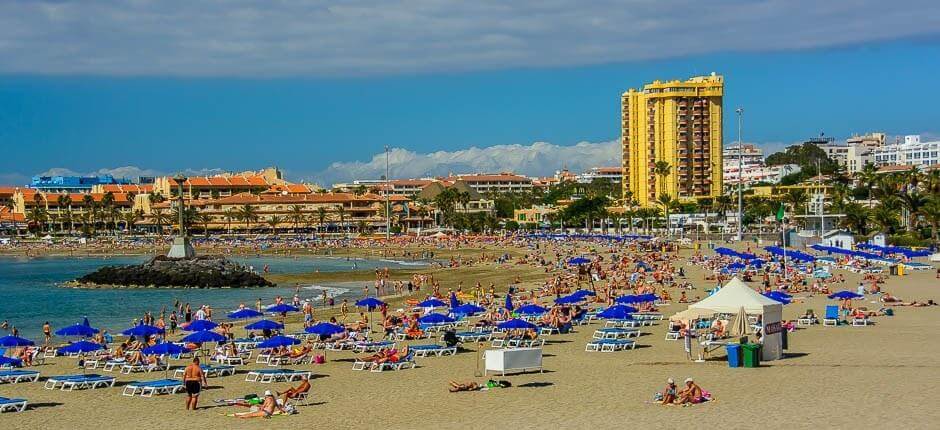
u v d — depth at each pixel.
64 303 106.81
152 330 55.53
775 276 104.38
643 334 61.78
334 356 55.88
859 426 32.88
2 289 129.25
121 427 36.75
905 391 38.75
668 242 187.00
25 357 54.88
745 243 186.38
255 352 57.53
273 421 37.25
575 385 43.38
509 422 35.75
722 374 44.84
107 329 79.69
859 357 49.00
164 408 40.34
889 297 77.44
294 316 84.56
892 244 158.50
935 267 115.25
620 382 43.72
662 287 98.06
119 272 135.38
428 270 154.88
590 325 68.50
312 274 150.38
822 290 87.31
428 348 55.31
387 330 64.50
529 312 65.25
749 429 33.06
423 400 41.03
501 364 45.66
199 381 40.16
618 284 101.81
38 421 38.16
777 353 49.00
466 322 69.00
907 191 179.25
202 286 129.50
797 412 35.44
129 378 48.91
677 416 35.59
